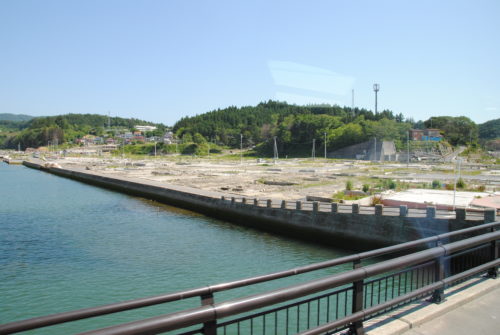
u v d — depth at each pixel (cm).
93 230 3108
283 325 1393
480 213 2369
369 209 2647
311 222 2852
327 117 14275
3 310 1588
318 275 2053
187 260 2298
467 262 1083
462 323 596
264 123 17125
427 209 2339
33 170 11056
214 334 421
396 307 640
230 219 3550
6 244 2617
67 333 1425
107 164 11444
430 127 14388
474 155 12062
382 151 12106
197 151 18000
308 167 9375
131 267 2144
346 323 505
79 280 1933
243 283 449
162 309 1625
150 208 4303
